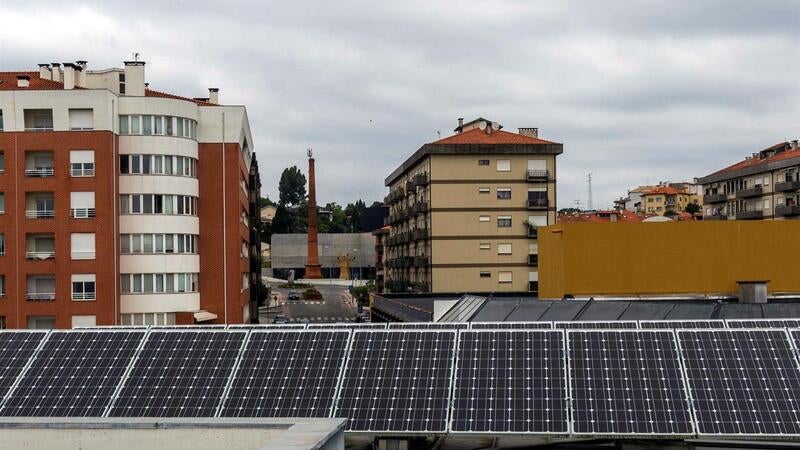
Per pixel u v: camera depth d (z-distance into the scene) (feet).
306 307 410.52
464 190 269.03
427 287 271.90
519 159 270.26
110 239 180.45
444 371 68.64
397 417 64.44
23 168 179.52
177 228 190.60
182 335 75.72
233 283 201.36
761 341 68.69
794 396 63.36
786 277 113.80
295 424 51.67
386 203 383.65
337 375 69.21
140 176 187.11
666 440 62.69
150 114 188.14
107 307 179.42
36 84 199.62
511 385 66.44
